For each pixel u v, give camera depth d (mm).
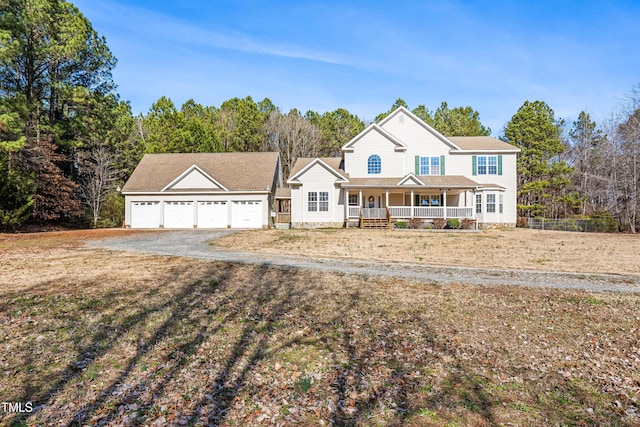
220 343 5133
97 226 28547
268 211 25125
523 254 13484
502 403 3748
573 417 3539
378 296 7574
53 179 24328
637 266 11133
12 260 11312
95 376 4160
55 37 24859
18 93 19938
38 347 4859
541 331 5770
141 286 8094
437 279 9172
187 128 39875
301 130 49875
